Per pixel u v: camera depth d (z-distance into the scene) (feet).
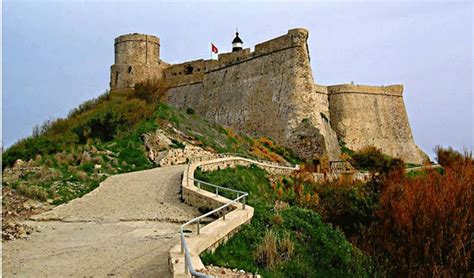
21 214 47.83
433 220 54.60
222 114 152.87
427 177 75.10
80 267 28.81
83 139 95.91
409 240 55.31
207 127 122.31
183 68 174.81
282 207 51.62
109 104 116.98
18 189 56.95
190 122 119.14
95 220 45.44
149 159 86.94
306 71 134.31
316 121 129.90
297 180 92.43
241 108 146.51
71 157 80.28
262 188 79.87
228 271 27.22
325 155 121.60
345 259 42.80
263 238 35.83
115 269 28.19
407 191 64.13
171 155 87.61
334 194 78.95
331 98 171.53
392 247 55.83
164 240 35.70
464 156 104.94
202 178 63.41
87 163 76.23
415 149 178.09
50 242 36.14
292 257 36.63
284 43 138.62
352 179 97.14
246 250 33.83
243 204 40.04
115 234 38.81
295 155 126.72
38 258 31.09
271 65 141.49
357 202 73.92
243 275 26.84
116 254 31.86
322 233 44.96
